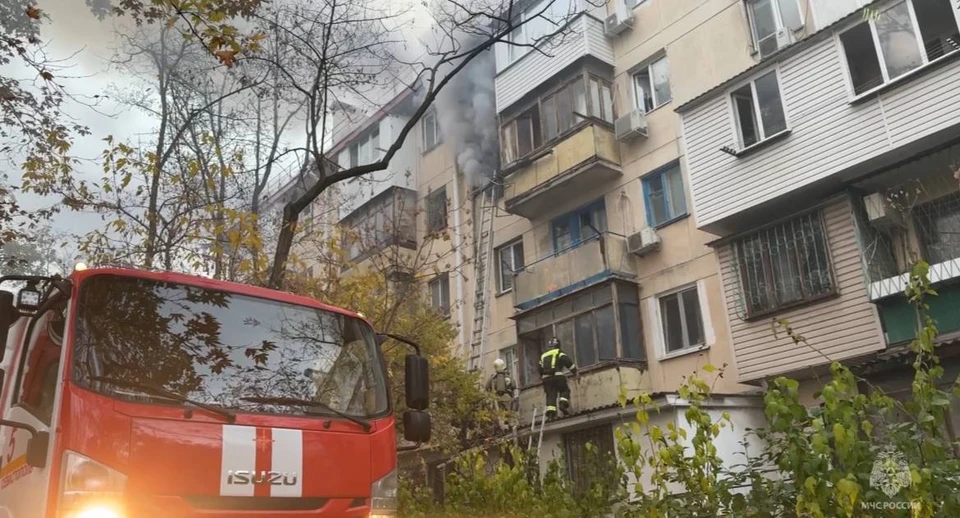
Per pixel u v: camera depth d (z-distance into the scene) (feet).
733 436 37.73
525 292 52.65
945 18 34.73
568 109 52.90
